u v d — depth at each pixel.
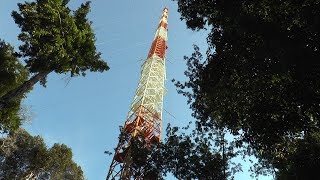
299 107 16.39
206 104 19.78
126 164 25.64
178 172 18.19
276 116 16.88
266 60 16.64
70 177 44.41
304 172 18.78
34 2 23.69
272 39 15.80
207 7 19.41
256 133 17.77
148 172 18.31
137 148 19.31
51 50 22.52
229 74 18.33
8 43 29.92
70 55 23.95
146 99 36.81
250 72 17.36
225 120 18.98
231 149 18.77
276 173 20.78
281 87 16.59
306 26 15.21
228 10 17.72
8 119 28.72
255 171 20.39
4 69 29.25
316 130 16.61
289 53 15.18
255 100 17.44
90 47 24.80
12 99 22.45
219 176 17.83
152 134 32.75
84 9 25.52
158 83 39.47
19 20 23.55
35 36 22.75
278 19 16.05
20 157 43.59
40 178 43.16
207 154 18.61
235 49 17.66
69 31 23.94
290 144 19.05
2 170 42.62
